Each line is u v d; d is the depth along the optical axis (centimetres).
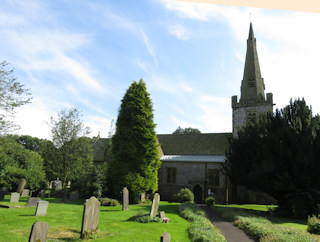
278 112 2138
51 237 855
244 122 3222
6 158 2541
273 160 1828
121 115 2514
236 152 2169
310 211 1725
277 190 1861
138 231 1002
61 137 2072
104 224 1125
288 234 1027
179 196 2445
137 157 2383
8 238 784
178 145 3547
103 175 2267
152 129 2520
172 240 886
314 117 1980
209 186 2880
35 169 2722
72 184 2480
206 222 1204
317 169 1777
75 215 1327
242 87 3506
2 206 1480
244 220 1334
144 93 2598
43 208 1241
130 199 2306
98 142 3506
